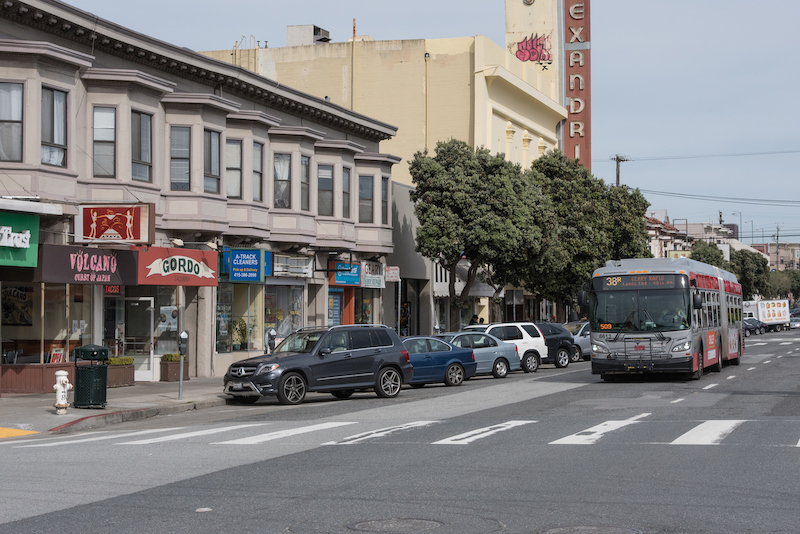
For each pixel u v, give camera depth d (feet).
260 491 30.01
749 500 27.76
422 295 144.36
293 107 106.52
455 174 119.44
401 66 170.81
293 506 27.45
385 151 171.01
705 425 46.96
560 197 155.84
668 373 88.63
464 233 118.73
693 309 78.48
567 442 41.11
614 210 164.35
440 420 51.83
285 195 102.73
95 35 76.33
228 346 95.71
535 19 209.56
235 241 95.50
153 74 85.05
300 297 109.50
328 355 67.87
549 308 210.79
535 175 155.84
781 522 24.75
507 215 119.55
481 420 51.37
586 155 211.00
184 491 30.14
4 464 36.63
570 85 213.46
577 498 28.25
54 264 68.23
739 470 33.17
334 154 111.96
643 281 78.13
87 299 77.51
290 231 102.32
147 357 85.71
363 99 171.83
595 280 79.51
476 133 165.89
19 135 67.92
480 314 168.35
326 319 114.42
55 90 70.74
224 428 50.08
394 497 28.73
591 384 79.10
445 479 31.89
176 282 81.82
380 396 70.85
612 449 38.75
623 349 77.51
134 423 57.11
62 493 29.94
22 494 29.81
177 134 85.30
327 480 31.99
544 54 208.64
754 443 40.19
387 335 72.28
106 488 30.81
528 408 58.39
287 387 65.77
